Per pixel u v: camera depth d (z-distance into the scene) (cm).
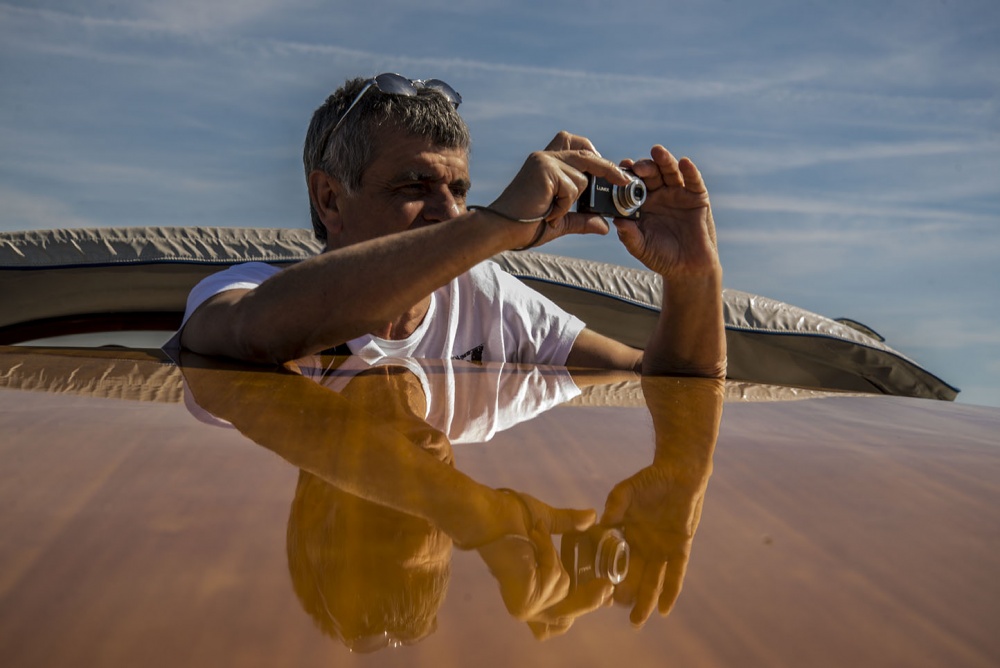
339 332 122
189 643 23
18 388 81
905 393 285
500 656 22
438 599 27
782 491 46
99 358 122
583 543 35
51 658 22
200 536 33
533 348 191
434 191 182
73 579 28
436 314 183
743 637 25
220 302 143
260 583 28
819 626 26
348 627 24
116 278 273
